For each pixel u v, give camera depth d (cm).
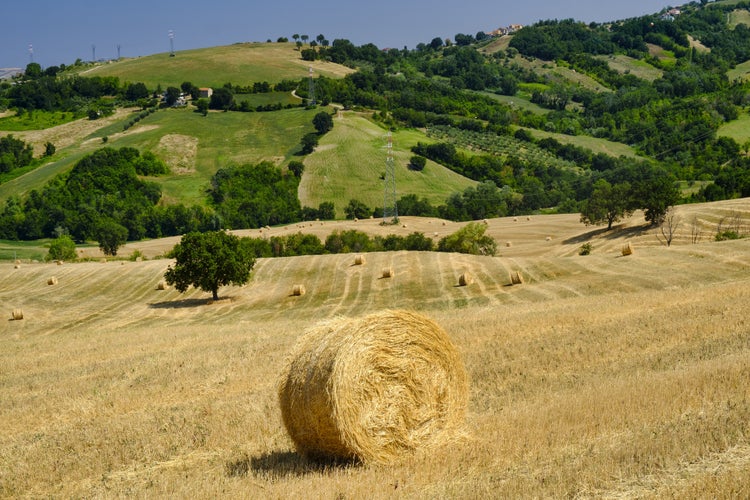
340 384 1411
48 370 3175
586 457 1182
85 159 18075
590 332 2667
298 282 6706
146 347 3572
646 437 1242
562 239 10300
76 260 11394
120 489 1450
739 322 2514
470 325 3111
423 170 18800
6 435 2072
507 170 19162
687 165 17062
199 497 1278
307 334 1545
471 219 15225
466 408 1559
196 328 4525
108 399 2389
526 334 2777
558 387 1948
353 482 1255
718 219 8906
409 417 1481
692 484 1005
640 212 10962
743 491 960
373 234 12025
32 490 1537
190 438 1781
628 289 4472
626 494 1020
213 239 6438
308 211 16100
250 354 2984
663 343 2380
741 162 16625
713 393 1505
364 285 6231
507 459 1272
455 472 1253
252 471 1435
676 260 5300
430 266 6556
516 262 6316
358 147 19975
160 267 7969
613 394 1622
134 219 14838
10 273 8275
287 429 1513
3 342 4519
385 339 1466
